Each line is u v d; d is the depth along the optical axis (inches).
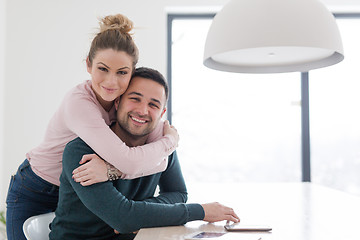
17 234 67.4
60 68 139.1
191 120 149.3
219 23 58.4
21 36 139.2
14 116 137.9
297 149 148.9
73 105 55.2
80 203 51.0
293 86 148.2
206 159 149.3
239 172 149.3
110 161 50.3
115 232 53.7
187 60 149.8
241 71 76.0
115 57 53.3
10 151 137.3
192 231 46.5
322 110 148.5
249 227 47.1
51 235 54.1
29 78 138.6
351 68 149.0
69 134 61.3
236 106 148.9
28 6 139.6
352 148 148.7
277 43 52.4
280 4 53.4
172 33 150.7
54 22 139.7
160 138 58.9
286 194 80.9
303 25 52.9
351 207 63.7
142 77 54.7
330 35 54.8
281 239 42.2
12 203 68.8
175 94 149.2
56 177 66.6
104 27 55.5
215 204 52.9
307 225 49.4
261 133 148.9
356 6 141.6
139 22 140.9
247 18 54.5
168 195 59.9
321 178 149.9
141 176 55.0
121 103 54.9
